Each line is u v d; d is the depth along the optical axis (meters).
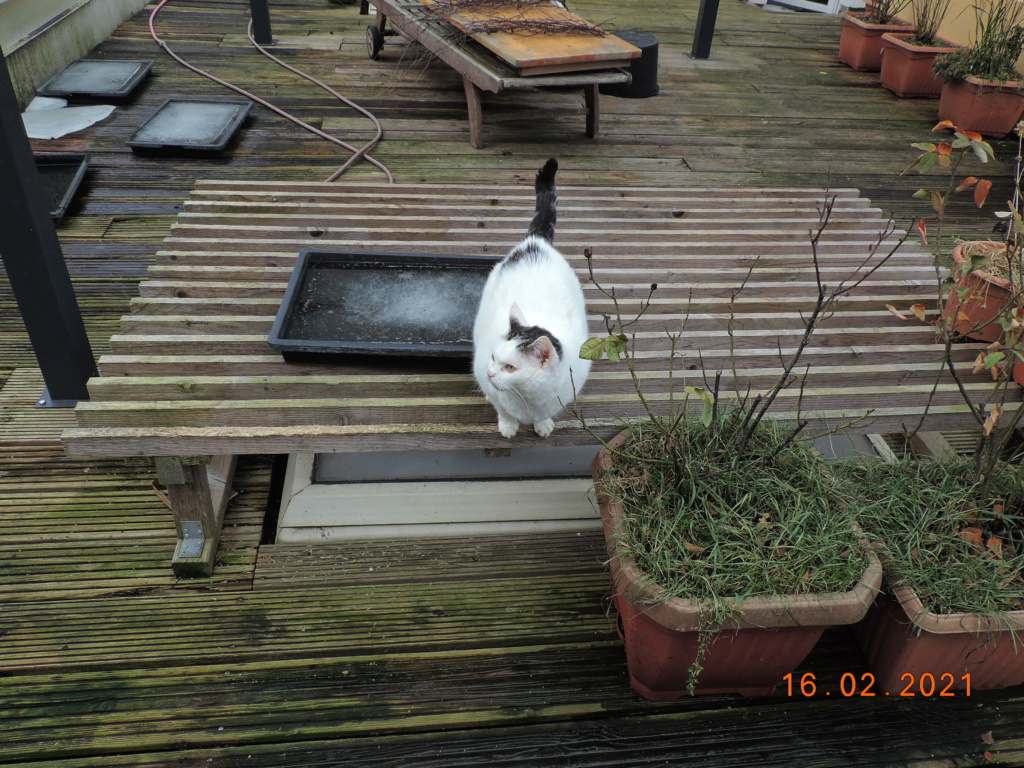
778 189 3.51
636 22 6.79
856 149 4.62
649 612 1.50
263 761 1.61
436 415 1.93
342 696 1.74
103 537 2.08
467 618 1.94
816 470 1.74
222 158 3.96
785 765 1.66
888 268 2.83
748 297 2.60
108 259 3.22
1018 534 1.81
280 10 6.53
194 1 6.57
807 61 6.17
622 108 4.93
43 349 2.35
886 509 1.76
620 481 1.69
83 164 3.71
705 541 1.61
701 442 1.77
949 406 2.12
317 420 1.90
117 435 1.80
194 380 1.90
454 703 1.74
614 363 2.18
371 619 1.92
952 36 5.77
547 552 2.14
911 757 1.68
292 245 2.68
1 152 1.96
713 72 5.74
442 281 2.40
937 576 1.66
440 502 2.22
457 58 4.09
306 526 2.16
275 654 1.83
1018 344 1.72
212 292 2.37
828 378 2.16
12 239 2.12
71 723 1.65
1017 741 1.73
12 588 1.93
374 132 4.33
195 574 1.99
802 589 1.52
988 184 1.60
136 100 4.56
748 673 1.71
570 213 3.14
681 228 3.10
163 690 1.73
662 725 1.72
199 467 1.89
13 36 4.40
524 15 4.46
